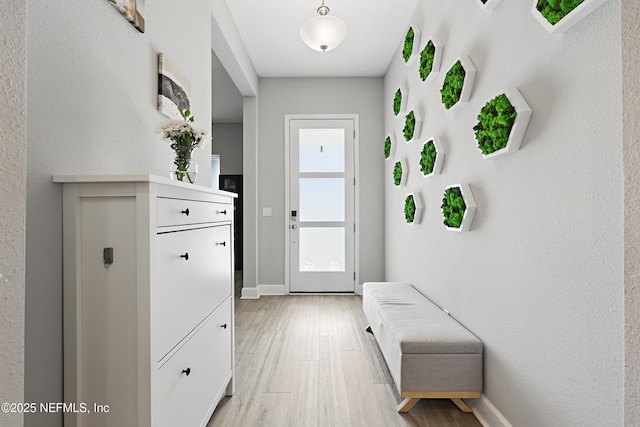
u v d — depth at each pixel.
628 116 0.72
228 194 1.91
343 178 4.71
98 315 1.12
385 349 2.23
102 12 1.38
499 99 1.55
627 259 0.72
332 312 3.84
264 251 4.71
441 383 1.84
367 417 1.86
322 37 2.71
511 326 1.59
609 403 1.06
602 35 1.08
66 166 1.17
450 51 2.31
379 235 4.68
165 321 1.20
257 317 3.66
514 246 1.57
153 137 1.81
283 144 4.72
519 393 1.53
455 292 2.23
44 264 1.06
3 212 0.62
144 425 1.09
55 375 1.09
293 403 1.99
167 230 1.22
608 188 1.06
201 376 1.54
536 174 1.41
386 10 3.20
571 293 1.22
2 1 0.61
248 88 4.32
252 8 3.16
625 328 0.73
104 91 1.39
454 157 2.24
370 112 4.71
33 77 1.04
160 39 1.87
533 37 1.42
